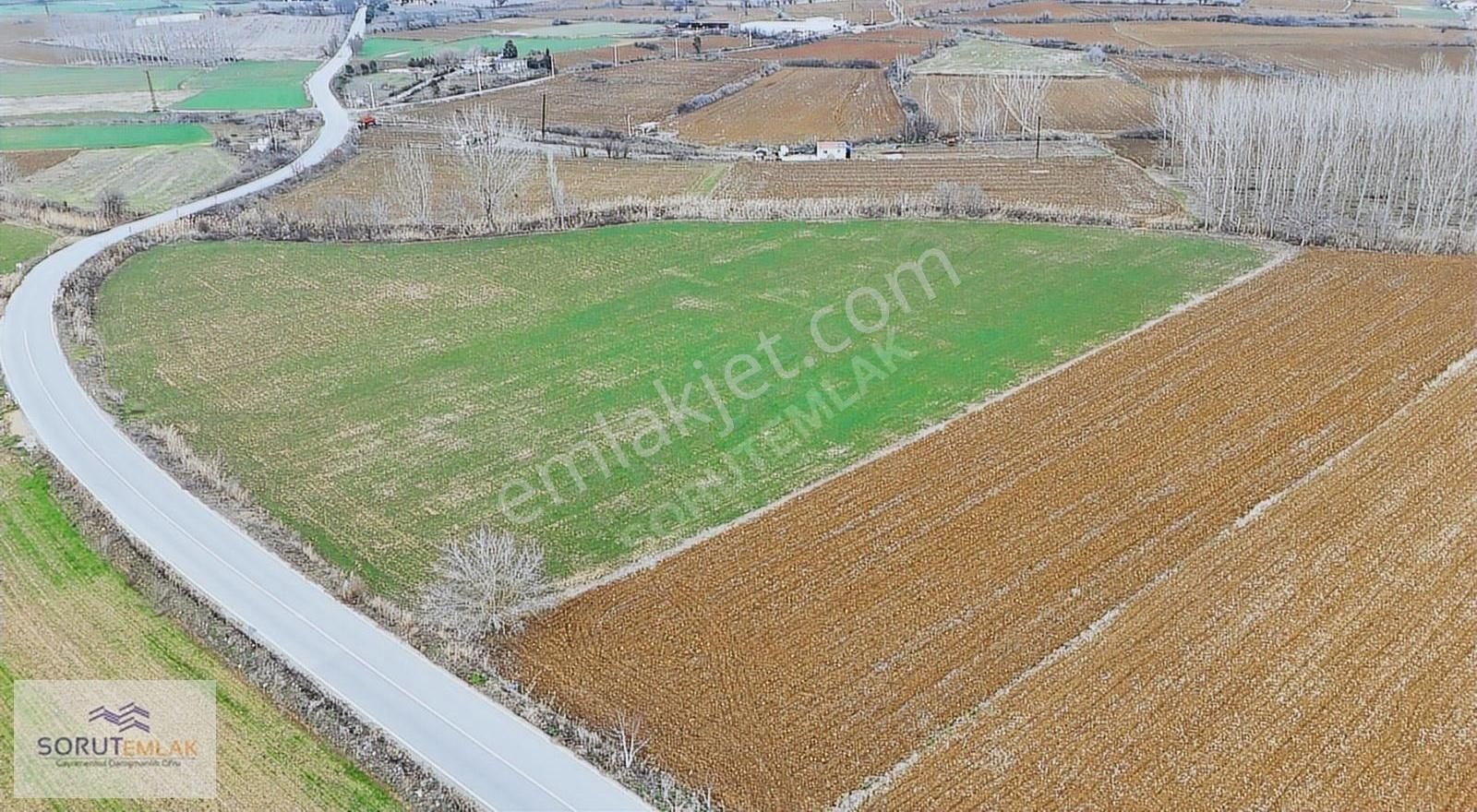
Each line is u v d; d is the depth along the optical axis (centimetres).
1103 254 6350
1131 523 3681
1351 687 2912
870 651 3092
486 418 4519
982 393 4666
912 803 2580
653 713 2886
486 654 3105
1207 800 2566
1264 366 4841
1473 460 4025
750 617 3247
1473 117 6769
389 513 3847
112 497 3891
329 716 2847
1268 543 3550
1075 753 2711
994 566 3462
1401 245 6322
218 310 5725
